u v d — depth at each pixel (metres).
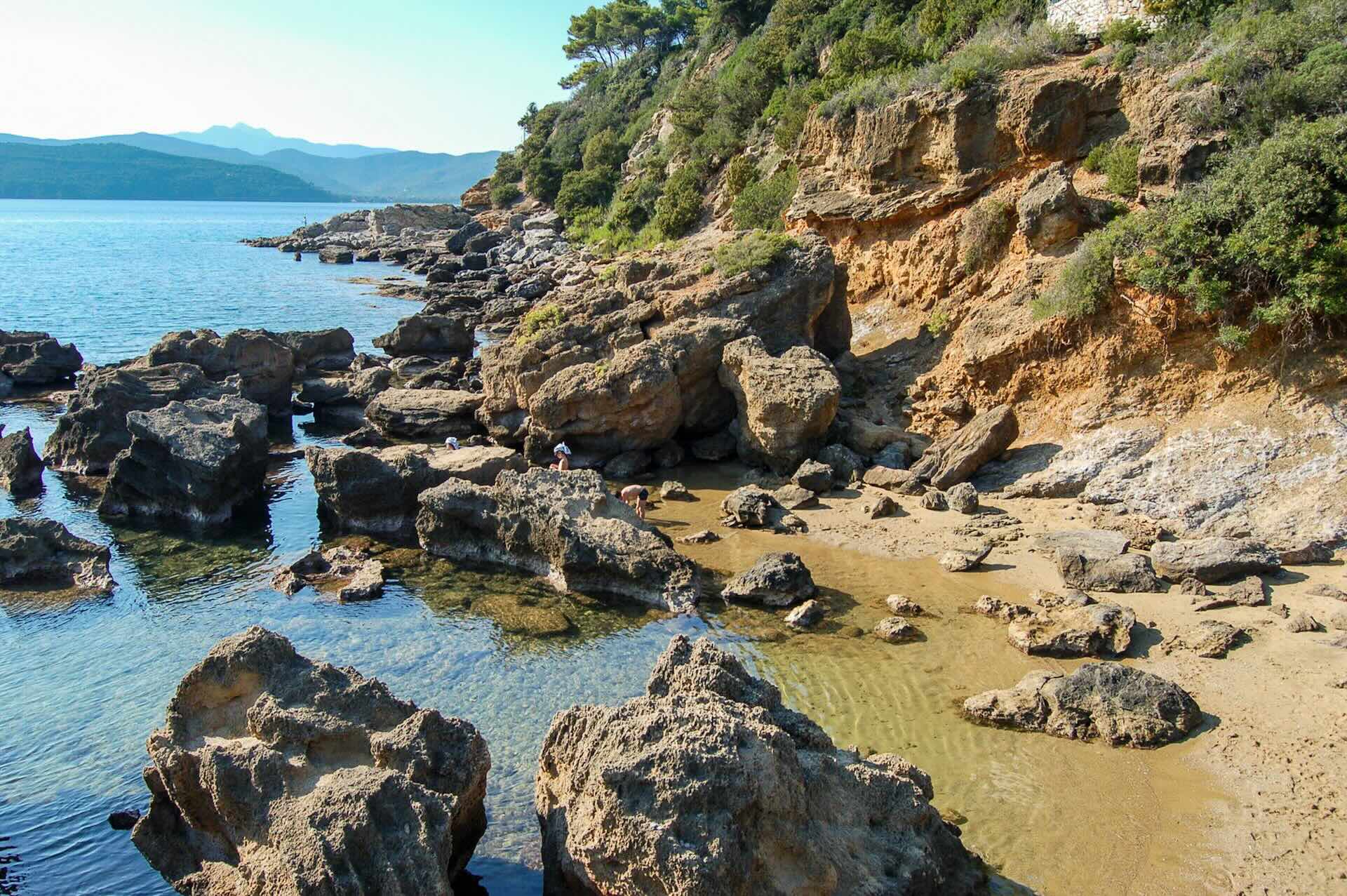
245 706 11.98
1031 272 29.59
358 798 10.16
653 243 70.44
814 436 27.62
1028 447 26.20
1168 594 18.75
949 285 34.78
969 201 35.38
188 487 24.88
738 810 9.33
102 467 28.86
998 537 22.23
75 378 41.53
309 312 63.97
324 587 20.84
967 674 16.42
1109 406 25.39
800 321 33.00
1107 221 29.86
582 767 10.35
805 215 42.12
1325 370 22.45
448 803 10.61
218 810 11.08
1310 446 21.77
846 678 16.39
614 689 16.41
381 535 24.27
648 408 29.09
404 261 106.56
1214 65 28.80
